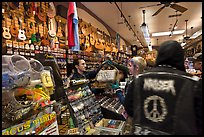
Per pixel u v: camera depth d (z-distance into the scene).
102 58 6.94
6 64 1.45
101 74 2.68
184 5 6.58
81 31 5.68
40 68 1.77
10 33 2.85
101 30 8.11
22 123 1.36
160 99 1.16
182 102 1.08
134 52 15.95
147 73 1.30
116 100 2.72
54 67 2.04
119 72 2.80
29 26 3.33
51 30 3.96
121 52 10.80
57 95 1.91
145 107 1.21
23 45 3.03
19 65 1.52
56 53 3.94
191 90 1.09
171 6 5.31
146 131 1.14
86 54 5.57
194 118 1.05
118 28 10.18
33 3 3.46
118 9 6.33
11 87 1.34
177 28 11.11
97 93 2.81
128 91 1.38
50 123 1.58
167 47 1.26
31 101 1.42
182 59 1.25
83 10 6.03
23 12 3.19
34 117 1.46
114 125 2.14
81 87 2.27
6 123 1.31
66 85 2.14
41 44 3.58
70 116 1.86
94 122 2.15
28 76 1.46
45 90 1.68
